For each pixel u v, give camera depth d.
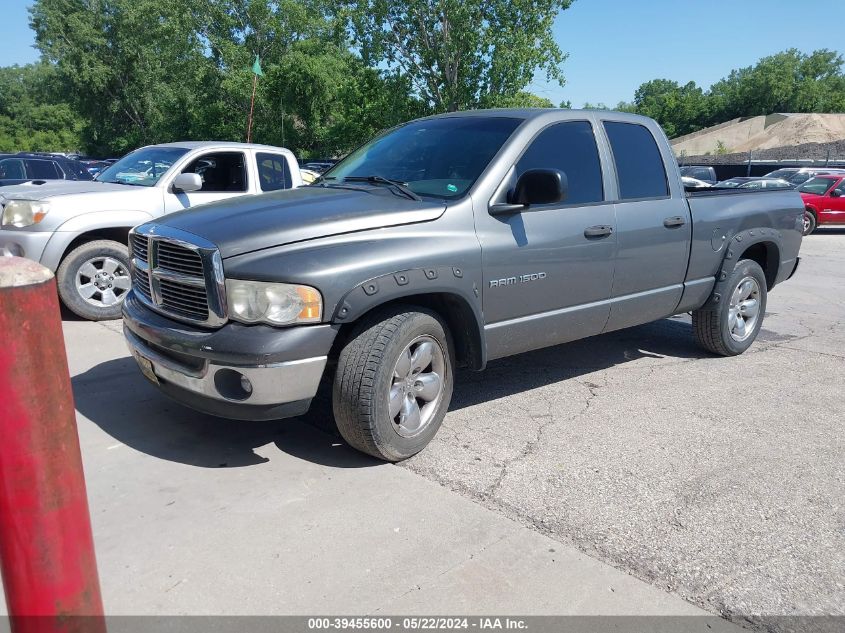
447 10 31.53
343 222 3.59
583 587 2.73
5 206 6.46
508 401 4.86
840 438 4.30
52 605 1.44
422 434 3.86
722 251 5.70
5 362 1.31
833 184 19.02
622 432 4.33
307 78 41.38
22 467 1.36
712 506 3.40
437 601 2.62
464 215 3.96
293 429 4.21
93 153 58.94
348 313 3.41
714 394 5.10
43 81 55.50
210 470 3.65
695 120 97.69
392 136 5.07
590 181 4.70
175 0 43.84
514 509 3.32
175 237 3.58
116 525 3.10
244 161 7.88
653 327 7.23
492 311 4.12
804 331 7.26
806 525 3.25
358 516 3.22
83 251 6.61
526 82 32.53
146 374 3.89
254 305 3.34
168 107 49.62
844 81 92.44
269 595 2.64
